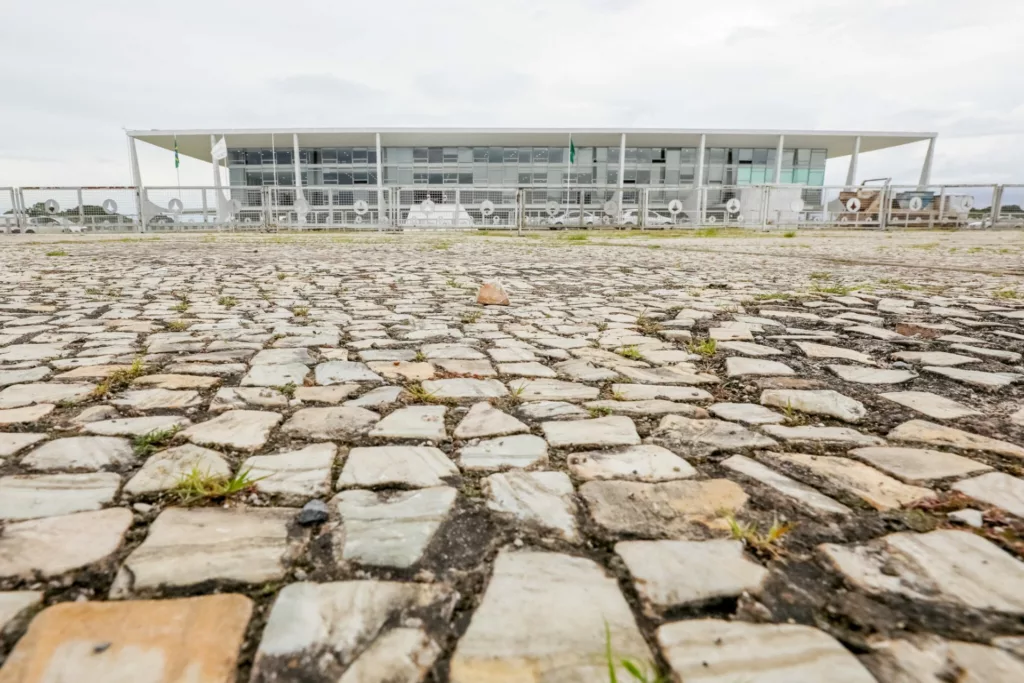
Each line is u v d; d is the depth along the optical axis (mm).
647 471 1585
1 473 1515
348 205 29172
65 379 2428
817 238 19078
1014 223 26969
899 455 1695
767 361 2863
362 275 6961
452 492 1446
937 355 2980
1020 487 1480
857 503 1399
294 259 9508
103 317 3984
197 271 7359
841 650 923
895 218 27562
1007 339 3385
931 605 1029
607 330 3664
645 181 46500
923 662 899
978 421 2006
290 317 4043
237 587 1062
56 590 1048
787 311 4391
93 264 8242
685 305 4695
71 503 1359
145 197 25562
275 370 2621
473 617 991
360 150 45188
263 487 1457
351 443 1766
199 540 1210
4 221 24328
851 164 43531
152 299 4891
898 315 4195
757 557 1174
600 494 1445
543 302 4859
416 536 1237
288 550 1182
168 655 899
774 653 915
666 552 1189
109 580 1077
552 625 974
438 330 3619
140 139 40125
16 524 1263
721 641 939
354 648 917
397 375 2566
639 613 1007
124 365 2676
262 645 921
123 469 1553
